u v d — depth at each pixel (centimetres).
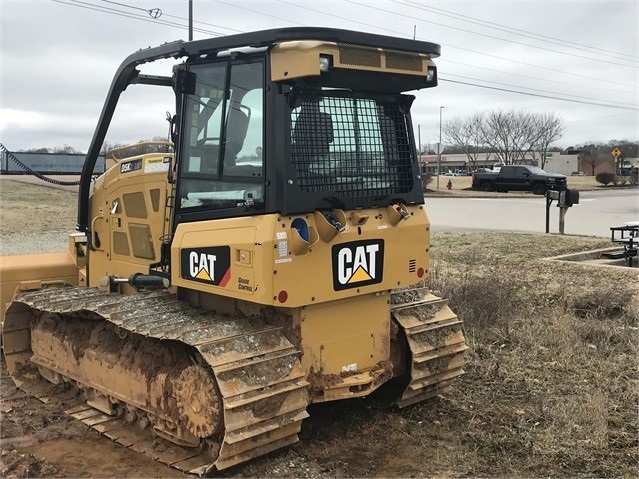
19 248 1570
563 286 968
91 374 548
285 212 417
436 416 531
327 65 406
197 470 425
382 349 498
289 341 447
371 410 538
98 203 626
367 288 470
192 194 480
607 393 566
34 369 644
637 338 705
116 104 593
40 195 3058
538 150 6731
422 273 512
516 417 523
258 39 421
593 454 457
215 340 418
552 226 1916
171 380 454
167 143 624
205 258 457
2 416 549
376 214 477
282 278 417
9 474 437
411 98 507
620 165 6681
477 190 3728
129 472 442
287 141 422
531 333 721
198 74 477
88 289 609
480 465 445
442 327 539
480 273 1076
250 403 405
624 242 1261
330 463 446
